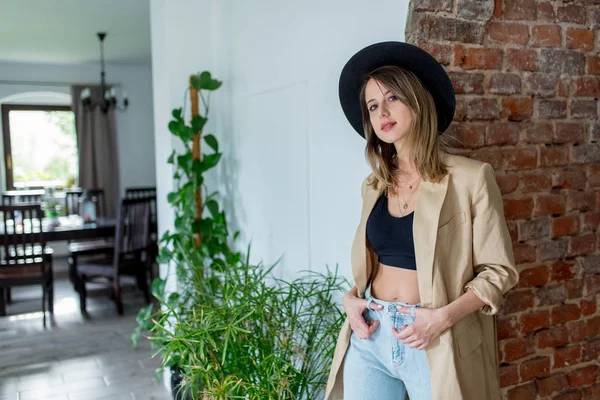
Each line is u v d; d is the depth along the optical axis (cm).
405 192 145
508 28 182
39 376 334
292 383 192
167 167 322
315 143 222
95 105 654
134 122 756
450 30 171
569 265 201
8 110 706
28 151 727
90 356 367
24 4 435
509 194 187
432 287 131
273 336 200
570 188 199
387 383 148
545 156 192
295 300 214
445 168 136
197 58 314
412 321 135
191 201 285
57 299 520
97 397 304
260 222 275
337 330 195
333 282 206
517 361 193
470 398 131
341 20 200
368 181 157
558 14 190
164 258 297
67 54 639
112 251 525
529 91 188
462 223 133
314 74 218
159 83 327
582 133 199
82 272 475
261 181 271
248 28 274
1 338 406
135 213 474
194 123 287
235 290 212
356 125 167
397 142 143
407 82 137
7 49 602
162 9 312
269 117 259
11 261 467
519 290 192
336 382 162
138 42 588
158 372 245
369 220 149
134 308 485
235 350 195
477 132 180
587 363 207
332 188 212
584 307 205
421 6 165
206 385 196
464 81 176
